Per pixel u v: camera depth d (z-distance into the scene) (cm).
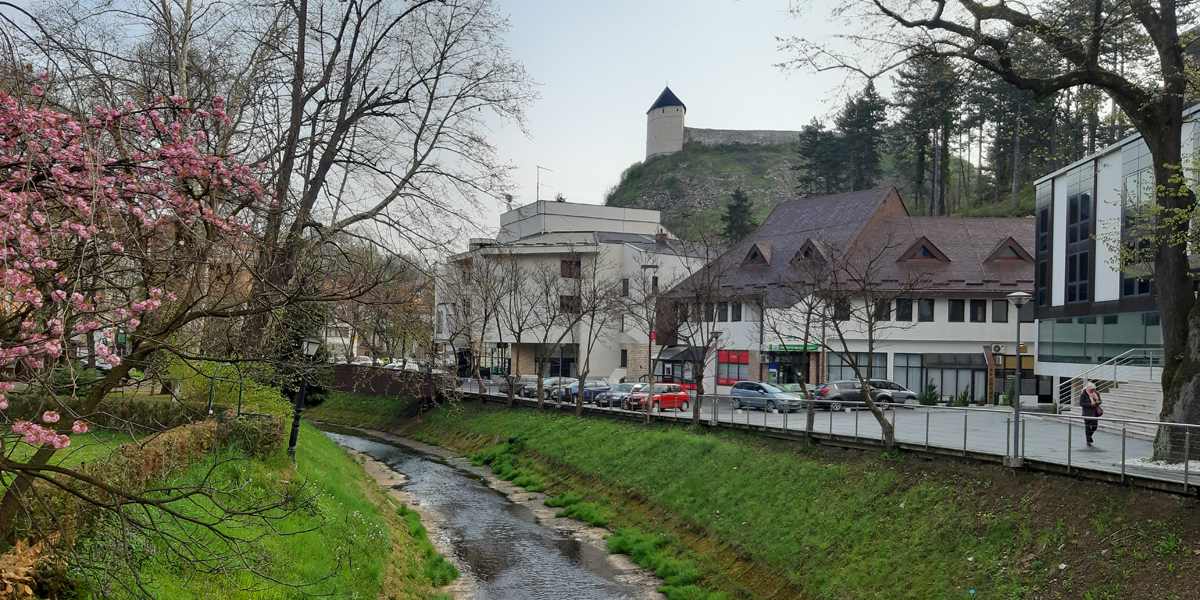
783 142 16512
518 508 3353
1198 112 2978
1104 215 4088
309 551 1758
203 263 965
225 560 1077
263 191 1065
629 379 6838
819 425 2992
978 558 1777
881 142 9862
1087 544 1622
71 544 982
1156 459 1850
